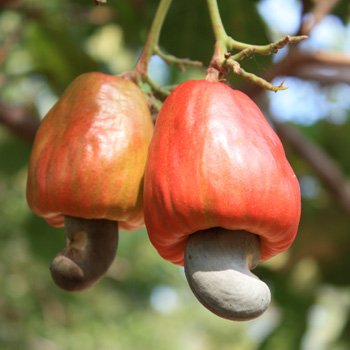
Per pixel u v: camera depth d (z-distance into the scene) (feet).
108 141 1.39
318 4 2.10
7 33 3.05
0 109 2.52
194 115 1.31
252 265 1.31
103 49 3.10
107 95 1.43
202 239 1.28
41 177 1.40
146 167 1.33
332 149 3.20
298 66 2.25
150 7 2.08
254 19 2.10
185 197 1.27
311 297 2.85
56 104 1.45
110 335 5.59
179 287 6.17
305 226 2.88
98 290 5.57
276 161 1.29
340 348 2.97
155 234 1.31
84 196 1.38
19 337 5.26
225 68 1.39
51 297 5.40
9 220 4.64
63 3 2.78
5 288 5.23
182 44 2.14
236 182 1.26
